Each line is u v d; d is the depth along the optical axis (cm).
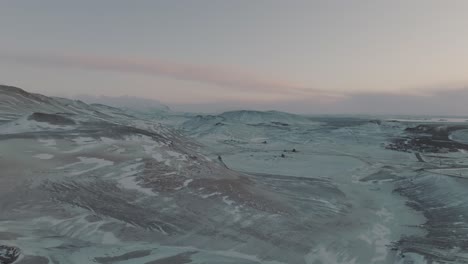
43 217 2398
